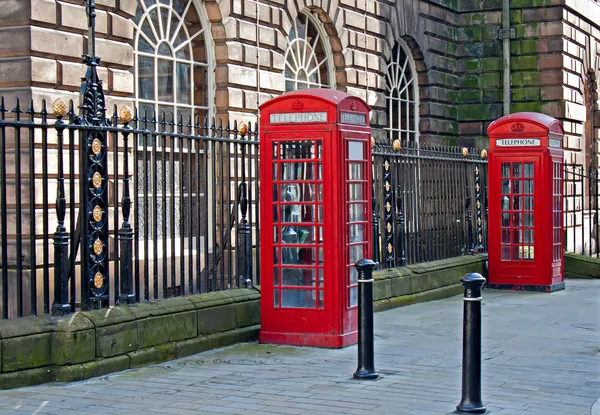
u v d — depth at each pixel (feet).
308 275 34.81
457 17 77.71
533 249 53.42
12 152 37.68
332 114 34.14
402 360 32.48
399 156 48.26
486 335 38.22
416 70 72.95
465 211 56.80
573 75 78.48
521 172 53.31
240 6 50.57
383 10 66.44
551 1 75.25
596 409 25.81
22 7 37.47
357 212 35.88
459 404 25.41
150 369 30.60
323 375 29.86
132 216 42.29
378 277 45.27
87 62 30.83
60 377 28.45
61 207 29.63
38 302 37.27
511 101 77.00
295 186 34.86
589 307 47.01
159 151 45.75
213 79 49.83
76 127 29.81
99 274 30.60
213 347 34.22
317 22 60.29
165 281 33.17
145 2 45.75
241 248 37.68
